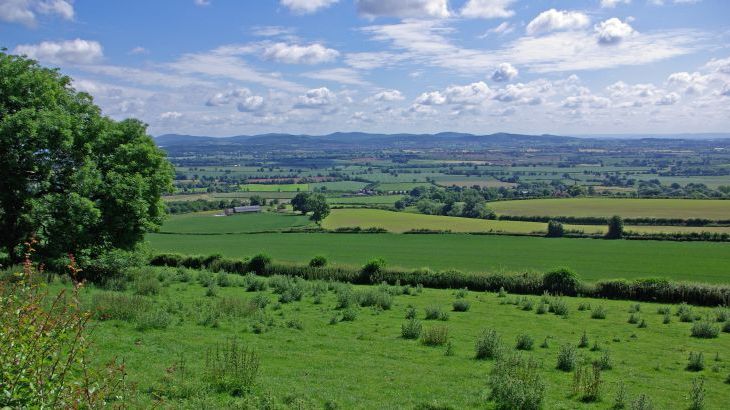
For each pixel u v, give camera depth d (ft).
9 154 112.78
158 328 78.59
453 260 245.24
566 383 63.93
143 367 56.90
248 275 152.05
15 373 24.26
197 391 50.34
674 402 59.06
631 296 146.51
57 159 124.26
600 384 61.46
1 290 27.40
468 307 119.65
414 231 335.88
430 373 66.28
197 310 94.07
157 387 49.39
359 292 131.64
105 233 126.11
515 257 252.42
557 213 377.09
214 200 576.20
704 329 95.61
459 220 384.68
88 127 131.13
